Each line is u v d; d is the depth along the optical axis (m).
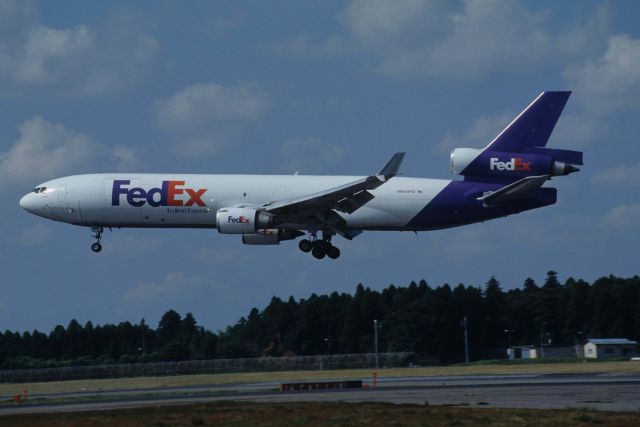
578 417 123.06
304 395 179.75
